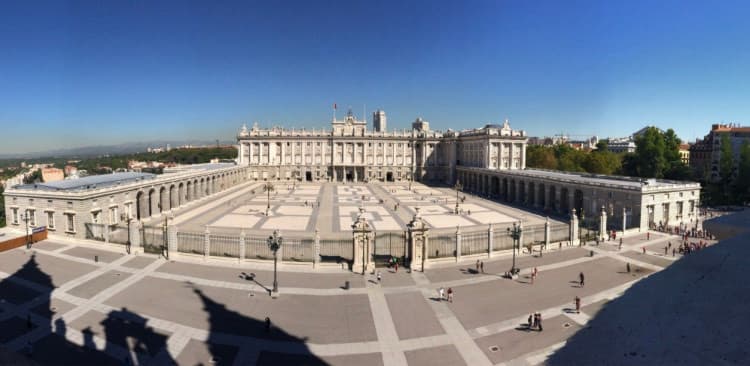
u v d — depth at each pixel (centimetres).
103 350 3061
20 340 3188
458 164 17338
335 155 18138
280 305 3941
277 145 18062
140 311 3728
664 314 647
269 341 3253
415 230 5031
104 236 6144
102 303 3894
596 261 5434
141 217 8262
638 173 12188
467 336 3356
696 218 8425
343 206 10369
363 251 4928
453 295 4241
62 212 6388
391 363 2958
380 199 11594
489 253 5597
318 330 3450
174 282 4478
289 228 7469
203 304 3919
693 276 719
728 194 10825
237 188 14712
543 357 3011
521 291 4353
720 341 532
